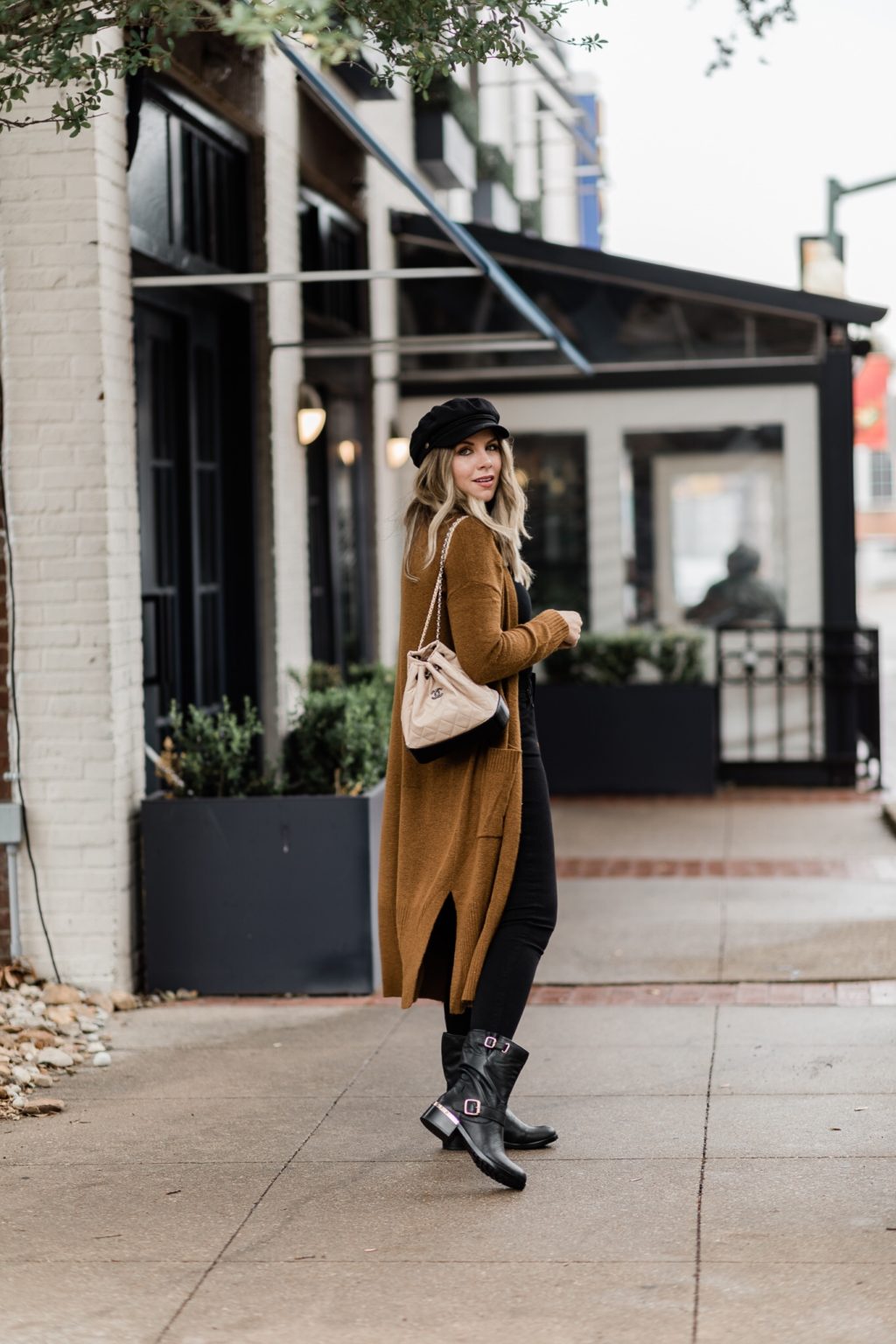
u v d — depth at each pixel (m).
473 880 4.25
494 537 4.32
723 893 8.31
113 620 6.27
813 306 11.73
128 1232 4.02
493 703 4.19
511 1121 4.54
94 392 6.19
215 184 8.39
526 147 17.06
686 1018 5.99
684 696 11.72
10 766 6.33
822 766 11.99
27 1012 5.95
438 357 12.52
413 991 4.29
